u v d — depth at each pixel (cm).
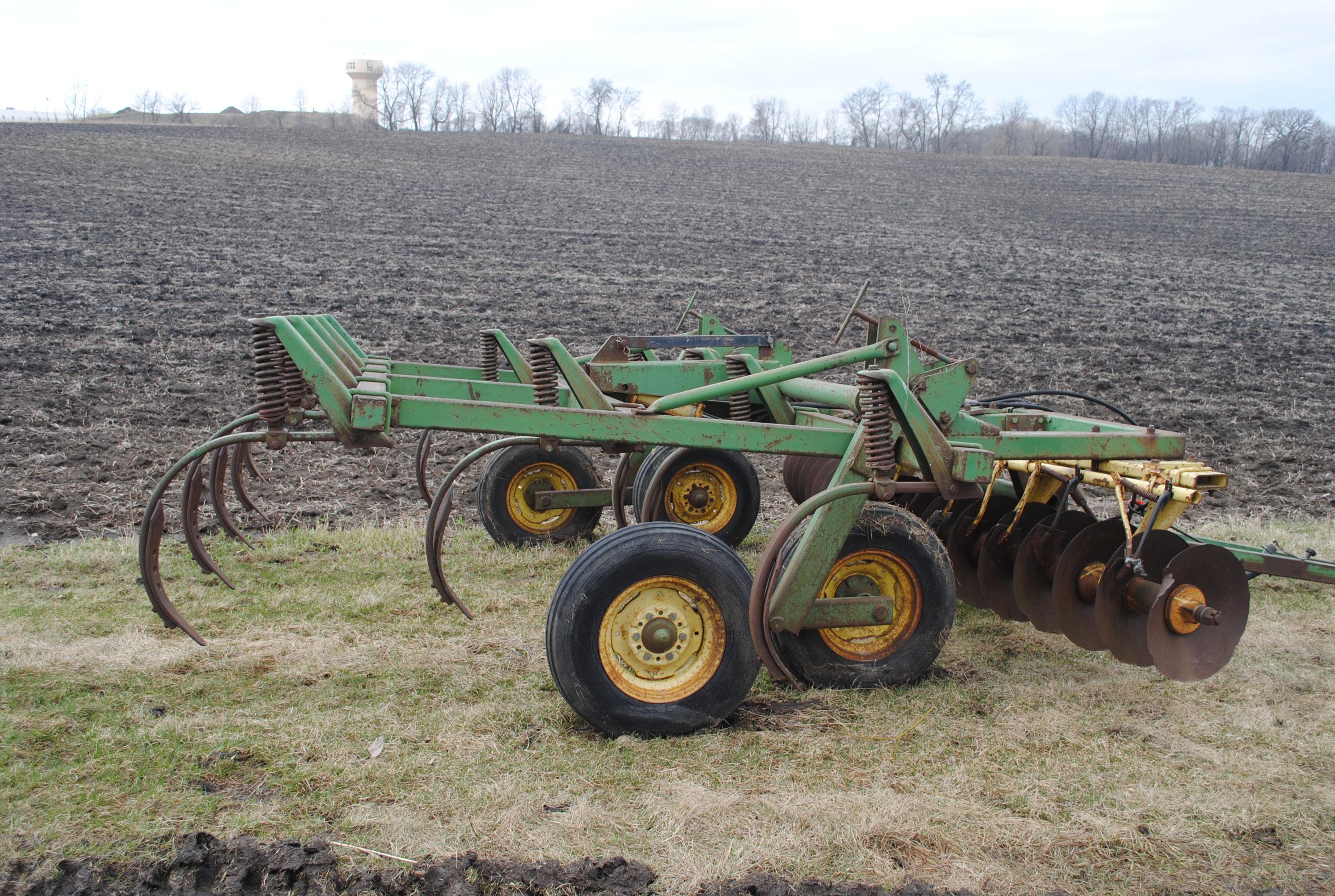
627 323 1900
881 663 455
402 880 305
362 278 2192
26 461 882
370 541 683
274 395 402
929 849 328
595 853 320
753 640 409
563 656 387
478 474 918
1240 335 2070
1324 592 625
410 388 557
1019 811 354
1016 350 1814
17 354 1331
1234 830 347
